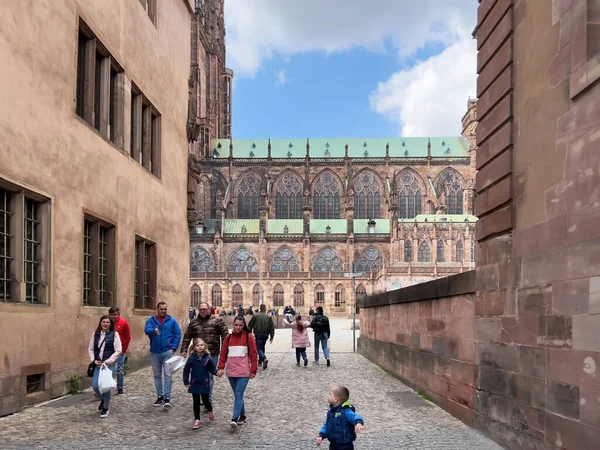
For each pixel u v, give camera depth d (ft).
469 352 40.81
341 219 404.16
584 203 27.07
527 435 31.68
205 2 426.10
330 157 416.46
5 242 45.70
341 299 341.21
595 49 27.20
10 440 34.94
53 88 51.80
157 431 37.60
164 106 88.43
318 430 38.11
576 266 27.43
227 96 471.21
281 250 374.02
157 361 46.52
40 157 49.06
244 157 422.00
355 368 75.00
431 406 47.52
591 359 25.76
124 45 70.90
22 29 46.47
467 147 434.71
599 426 24.93
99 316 60.59
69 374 53.36
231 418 41.14
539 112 32.24
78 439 35.27
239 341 39.32
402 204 409.69
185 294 99.40
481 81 41.27
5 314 42.98
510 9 36.50
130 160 72.08
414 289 55.77
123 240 69.00
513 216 34.81
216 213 378.53
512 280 34.37
